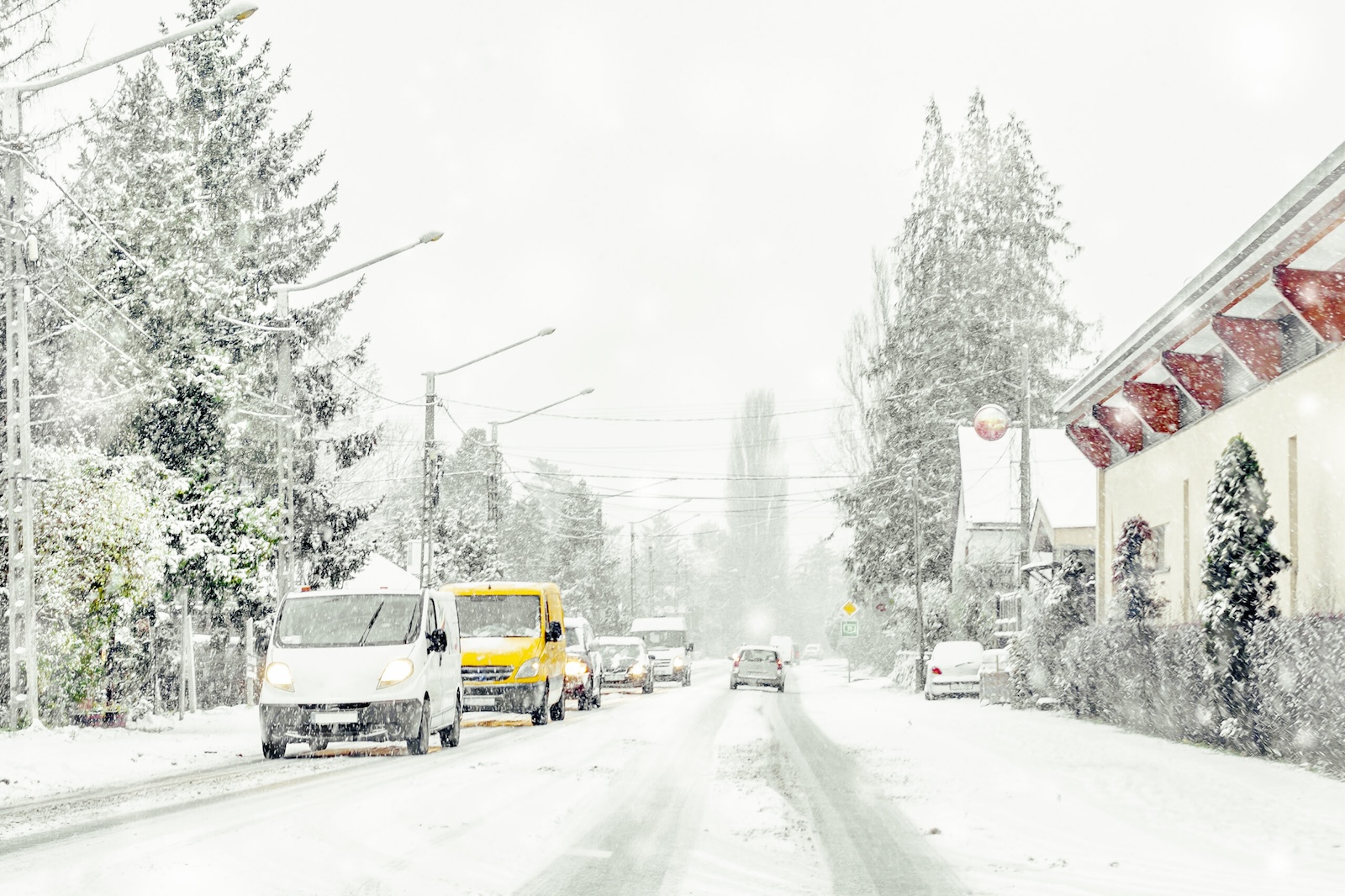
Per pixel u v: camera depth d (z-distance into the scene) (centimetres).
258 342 2830
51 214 2592
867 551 6153
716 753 1816
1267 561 1858
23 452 1936
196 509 2519
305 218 4194
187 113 3675
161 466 2381
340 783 1371
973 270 6250
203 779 1423
